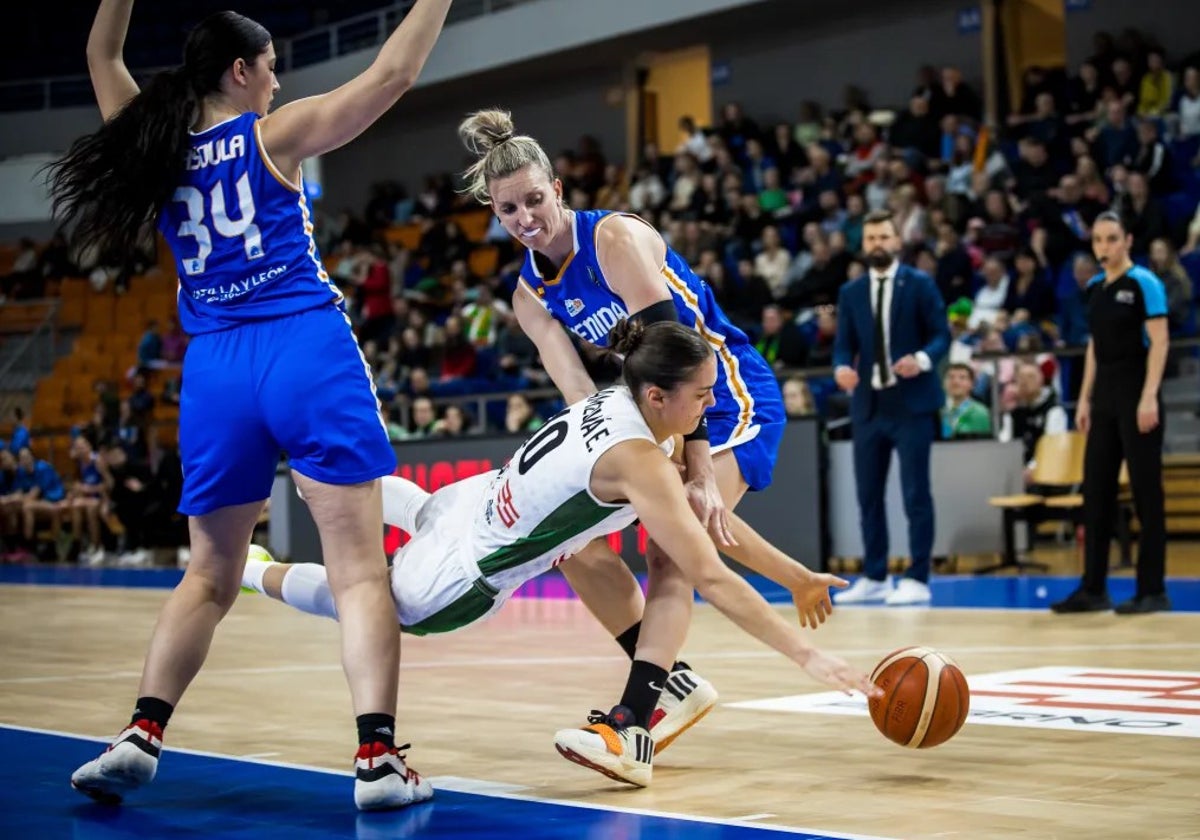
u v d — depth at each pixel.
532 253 3.45
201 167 3.02
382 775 2.81
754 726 3.79
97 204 3.08
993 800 2.78
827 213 14.07
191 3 20.72
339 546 3.02
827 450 9.44
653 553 3.23
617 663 5.36
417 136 20.42
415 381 12.75
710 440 3.57
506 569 3.08
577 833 2.58
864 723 3.81
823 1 16.14
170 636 3.05
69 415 17.69
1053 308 11.78
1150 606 6.50
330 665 5.51
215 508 3.09
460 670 5.19
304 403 2.96
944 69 15.67
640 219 3.43
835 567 10.68
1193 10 14.12
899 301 7.47
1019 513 9.30
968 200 13.27
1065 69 14.91
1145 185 11.91
